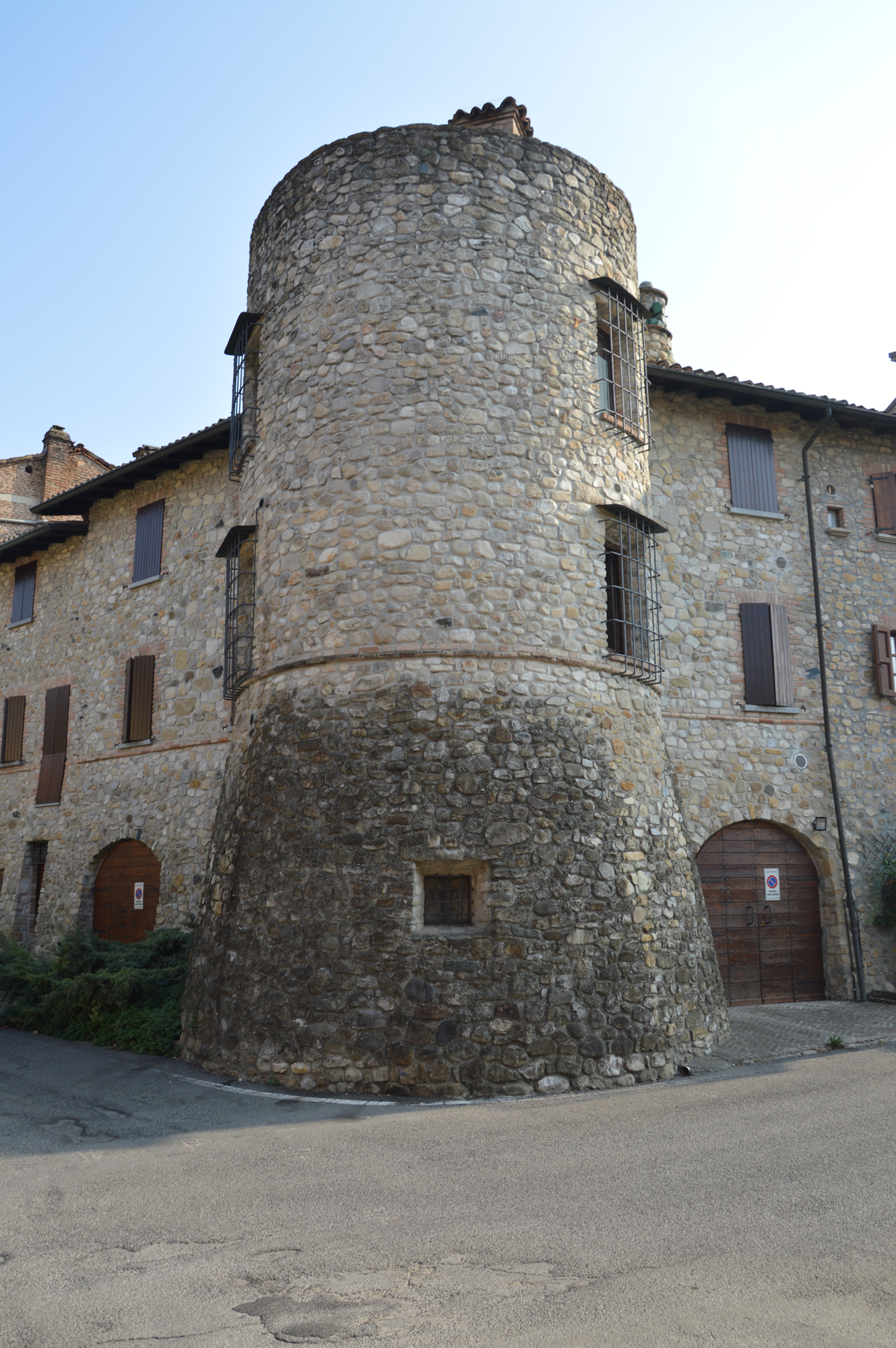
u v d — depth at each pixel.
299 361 10.73
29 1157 6.68
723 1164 6.11
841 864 14.02
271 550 10.73
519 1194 5.65
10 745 18.98
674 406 14.39
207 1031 9.63
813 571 14.77
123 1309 4.22
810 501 14.91
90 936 13.21
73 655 17.83
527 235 10.66
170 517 16.17
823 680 14.48
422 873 9.14
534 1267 4.57
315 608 10.06
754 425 14.89
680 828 10.95
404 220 10.41
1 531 22.62
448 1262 4.67
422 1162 6.34
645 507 11.53
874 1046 10.23
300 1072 8.64
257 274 11.91
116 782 16.08
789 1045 10.29
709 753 13.61
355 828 9.21
